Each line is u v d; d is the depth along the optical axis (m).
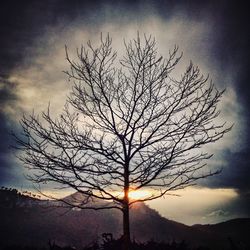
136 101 6.92
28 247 19.97
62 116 6.62
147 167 6.66
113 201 7.03
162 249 11.97
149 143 6.83
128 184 6.83
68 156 6.29
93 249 11.92
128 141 6.84
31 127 6.30
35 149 6.24
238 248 14.55
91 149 6.63
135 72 7.09
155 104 6.91
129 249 6.35
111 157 6.80
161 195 6.70
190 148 6.52
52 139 6.30
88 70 6.89
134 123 6.81
